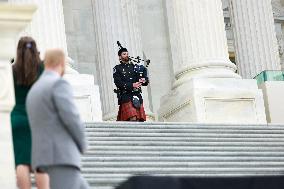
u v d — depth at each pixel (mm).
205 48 55125
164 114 56531
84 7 74438
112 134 40531
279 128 45188
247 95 53688
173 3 56906
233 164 37969
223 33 56094
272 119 55469
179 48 55938
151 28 74938
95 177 33406
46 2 52812
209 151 40062
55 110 22547
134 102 48562
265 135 44000
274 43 66625
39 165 22297
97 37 65312
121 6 65562
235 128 44344
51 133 22406
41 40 51938
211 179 21688
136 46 65438
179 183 21328
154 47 74625
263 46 66250
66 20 73438
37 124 22562
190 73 54594
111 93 63188
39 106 22531
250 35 66500
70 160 22266
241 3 67000
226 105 53156
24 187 24094
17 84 24781
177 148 39594
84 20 74125
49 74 23156
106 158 36344
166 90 73938
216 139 42156
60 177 22234
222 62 54625
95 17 65688
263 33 66500
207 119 52500
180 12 56250
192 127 43281
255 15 66750
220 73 53938
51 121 22484
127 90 48750
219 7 56688
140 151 38719
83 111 50250
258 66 65875
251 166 38094
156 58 74250
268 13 67188
